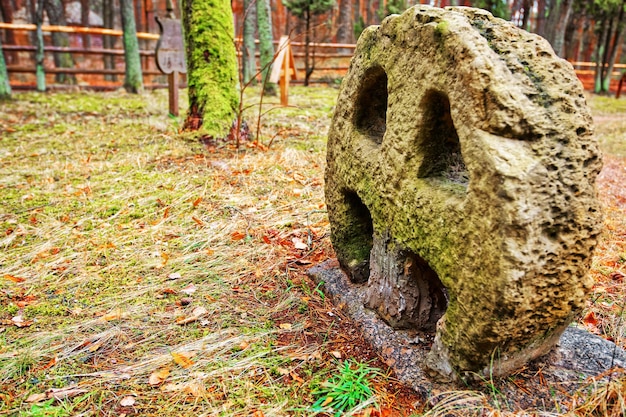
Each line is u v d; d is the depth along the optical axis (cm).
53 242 327
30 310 252
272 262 302
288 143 564
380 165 215
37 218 363
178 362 209
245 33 1223
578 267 156
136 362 212
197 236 335
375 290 230
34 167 475
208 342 224
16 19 1711
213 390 194
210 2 536
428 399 180
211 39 541
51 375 203
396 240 207
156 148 527
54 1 1285
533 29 2133
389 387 194
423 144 191
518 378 179
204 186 420
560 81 160
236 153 512
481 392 175
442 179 192
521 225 144
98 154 516
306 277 287
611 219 387
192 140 540
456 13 179
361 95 239
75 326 237
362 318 233
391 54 205
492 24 173
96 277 285
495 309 153
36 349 220
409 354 204
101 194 404
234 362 209
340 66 1600
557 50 1484
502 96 150
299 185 428
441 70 172
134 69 1071
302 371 205
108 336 229
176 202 386
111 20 1560
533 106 152
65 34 1266
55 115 729
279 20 1912
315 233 340
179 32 689
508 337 160
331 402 186
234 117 560
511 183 144
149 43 1633
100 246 321
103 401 189
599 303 260
